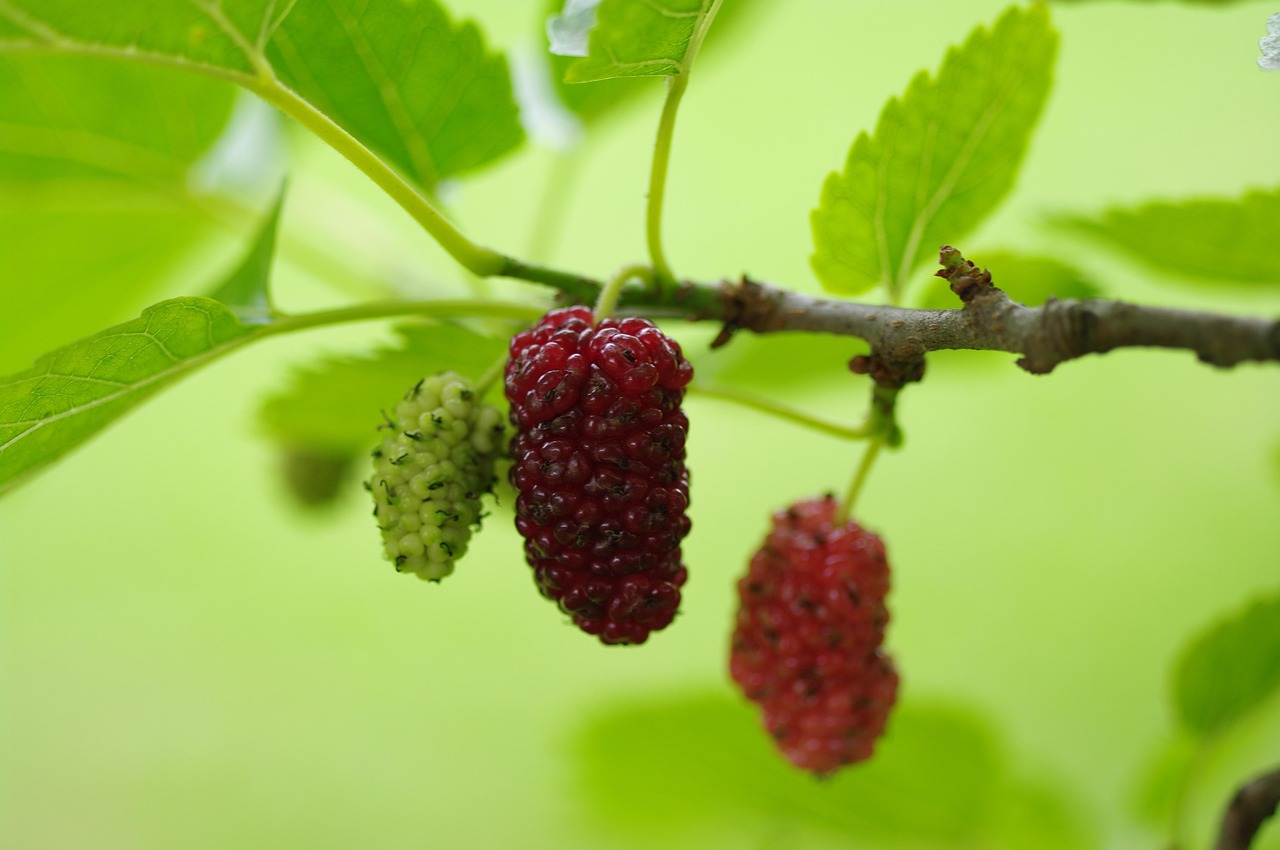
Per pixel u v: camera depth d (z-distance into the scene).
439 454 0.29
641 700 0.36
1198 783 0.34
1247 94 0.51
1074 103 0.53
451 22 0.31
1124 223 0.32
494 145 0.32
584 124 0.35
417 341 0.32
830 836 0.37
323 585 0.59
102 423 0.30
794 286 0.52
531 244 0.35
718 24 0.35
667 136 0.29
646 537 0.28
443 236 0.29
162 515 0.60
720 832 0.38
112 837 0.54
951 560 0.52
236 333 0.29
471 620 0.57
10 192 0.36
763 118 0.56
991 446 0.54
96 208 0.36
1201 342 0.27
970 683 0.50
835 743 0.31
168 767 0.56
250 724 0.56
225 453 0.60
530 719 0.55
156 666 0.58
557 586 0.29
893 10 0.56
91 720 0.57
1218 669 0.33
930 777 0.35
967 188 0.31
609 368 0.28
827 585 0.31
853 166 0.30
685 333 0.37
